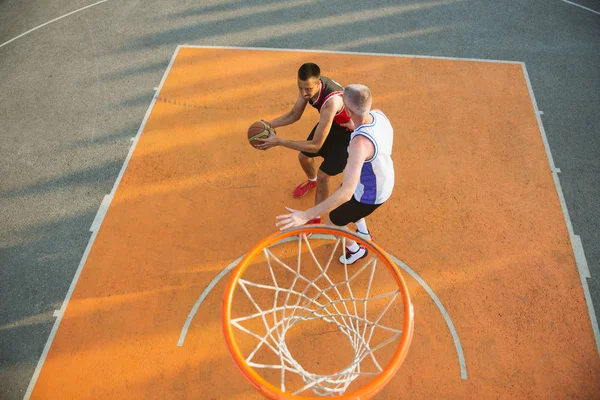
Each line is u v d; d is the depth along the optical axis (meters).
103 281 4.62
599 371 3.93
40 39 7.29
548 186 5.17
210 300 4.45
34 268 4.77
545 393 3.83
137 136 5.87
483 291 4.41
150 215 5.11
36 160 5.71
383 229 4.88
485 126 5.78
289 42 7.04
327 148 4.25
